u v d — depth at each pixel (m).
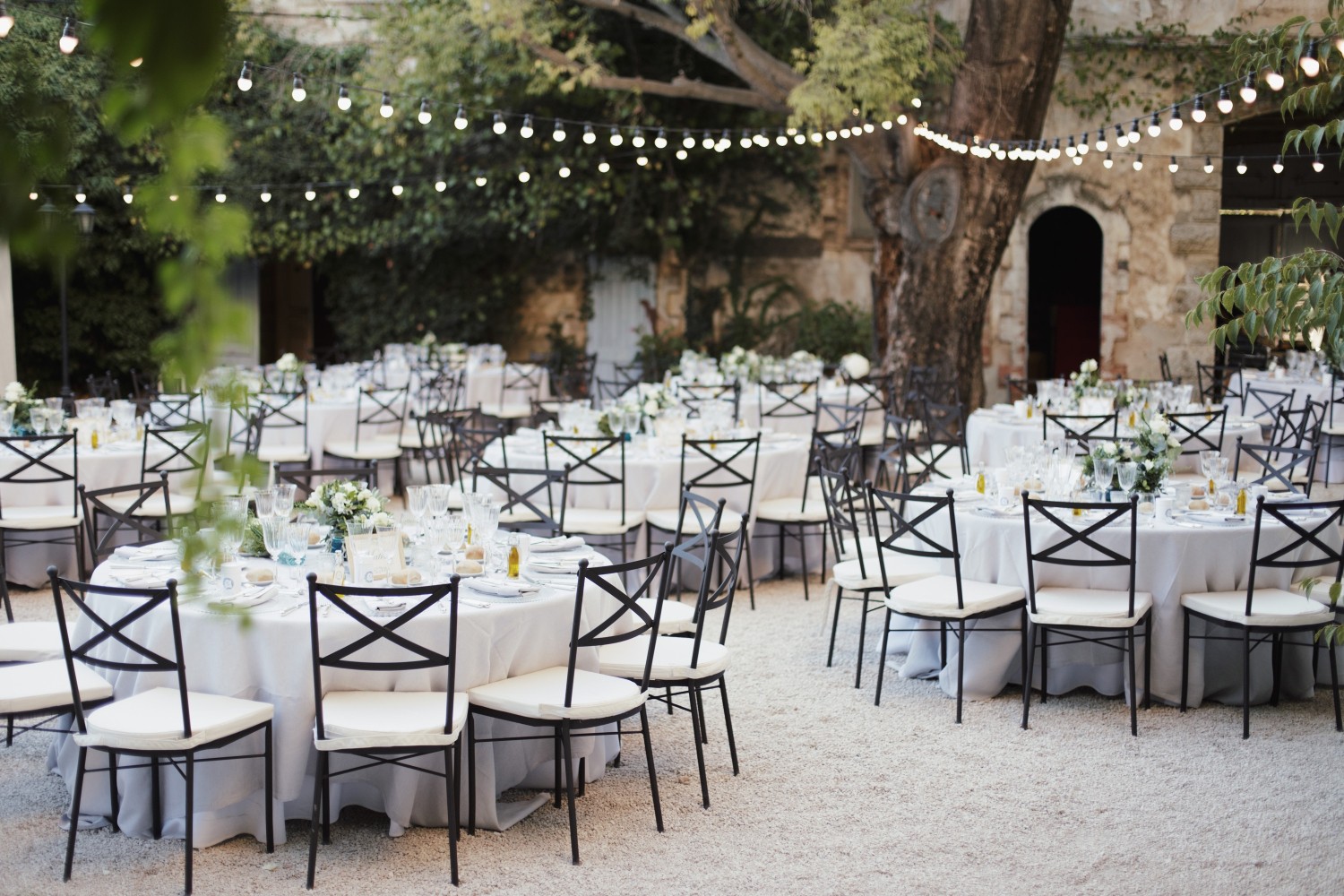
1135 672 5.18
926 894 3.61
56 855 3.87
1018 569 5.38
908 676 5.76
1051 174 15.52
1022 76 11.57
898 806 4.26
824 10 14.45
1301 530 5.00
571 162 15.62
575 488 7.26
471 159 16.17
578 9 14.98
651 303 17.28
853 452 6.98
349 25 16.20
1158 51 15.06
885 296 12.76
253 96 16.05
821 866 3.79
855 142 12.27
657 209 16.78
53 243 1.24
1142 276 15.40
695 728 4.31
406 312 17.41
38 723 5.06
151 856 3.87
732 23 11.42
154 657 3.63
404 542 4.59
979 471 5.98
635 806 4.28
